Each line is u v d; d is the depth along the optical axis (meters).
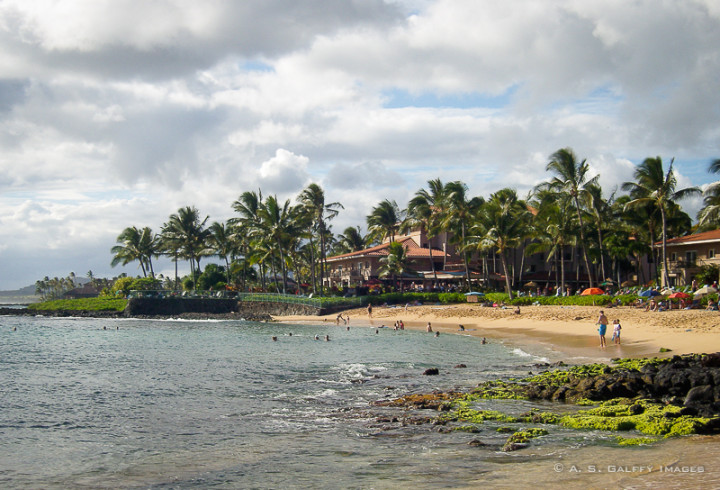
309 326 64.56
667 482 10.58
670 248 68.06
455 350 38.31
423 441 15.39
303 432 17.02
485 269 81.94
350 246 131.88
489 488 11.08
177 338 51.44
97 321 80.81
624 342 36.72
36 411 20.77
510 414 18.19
